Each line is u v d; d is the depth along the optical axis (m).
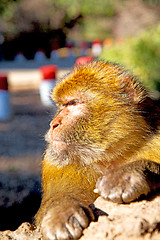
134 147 0.96
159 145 0.96
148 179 0.85
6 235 0.91
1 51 8.73
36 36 8.98
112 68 1.03
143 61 3.00
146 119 0.98
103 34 10.12
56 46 9.37
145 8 8.90
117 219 0.80
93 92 0.99
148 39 3.10
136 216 0.80
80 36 10.43
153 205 0.82
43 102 3.57
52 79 3.61
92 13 9.26
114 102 0.98
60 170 0.98
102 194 0.84
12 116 3.10
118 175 0.85
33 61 8.30
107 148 0.97
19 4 8.76
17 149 2.23
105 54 3.18
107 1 8.95
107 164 0.98
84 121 0.98
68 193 0.92
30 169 1.83
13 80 5.08
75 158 0.98
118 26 9.04
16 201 1.39
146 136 0.96
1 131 2.66
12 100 3.78
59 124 0.99
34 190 1.50
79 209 0.83
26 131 2.59
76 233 0.82
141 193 0.83
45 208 0.91
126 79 1.01
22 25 8.83
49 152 1.00
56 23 9.12
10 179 1.69
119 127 0.97
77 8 8.99
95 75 1.00
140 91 1.00
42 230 0.84
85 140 0.97
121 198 0.83
